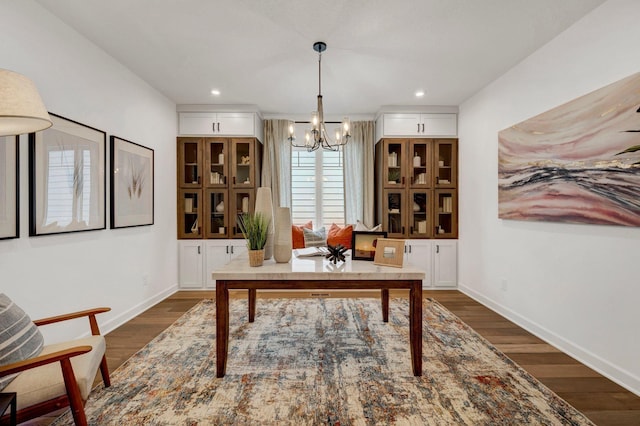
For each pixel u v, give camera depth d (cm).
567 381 200
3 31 187
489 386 193
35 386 133
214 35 249
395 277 197
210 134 422
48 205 214
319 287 198
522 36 251
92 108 259
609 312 206
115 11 217
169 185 399
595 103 213
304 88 362
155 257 364
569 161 234
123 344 252
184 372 208
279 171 457
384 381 197
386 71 315
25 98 134
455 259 430
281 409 170
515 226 303
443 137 427
